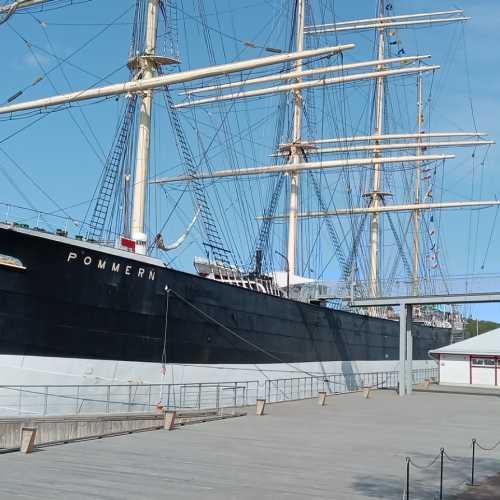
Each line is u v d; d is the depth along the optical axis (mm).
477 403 28422
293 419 21438
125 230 27562
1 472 11367
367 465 12766
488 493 10242
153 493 9703
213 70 24531
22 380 19281
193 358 24672
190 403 24438
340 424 20219
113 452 13992
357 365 38781
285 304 30781
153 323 22906
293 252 41375
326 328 35000
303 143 42875
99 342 21156
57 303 19984
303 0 42281
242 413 22688
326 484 10727
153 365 22938
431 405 27297
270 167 42156
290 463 12820
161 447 14828
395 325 45000
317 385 33656
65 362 20266
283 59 24375
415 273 56562
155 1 27547
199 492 9844
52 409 19812
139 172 25875
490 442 16656
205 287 25188
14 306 19031
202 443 15570
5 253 18703
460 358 42375
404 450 14977
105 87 25000
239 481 10828
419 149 52719
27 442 13836
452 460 13570
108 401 21281
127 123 28500
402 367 33500
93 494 9539
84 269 20578
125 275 21844
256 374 28406
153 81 24812
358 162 45344
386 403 28047
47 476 10992
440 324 58688
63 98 24828
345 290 37719
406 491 9508
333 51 24062
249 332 27891
